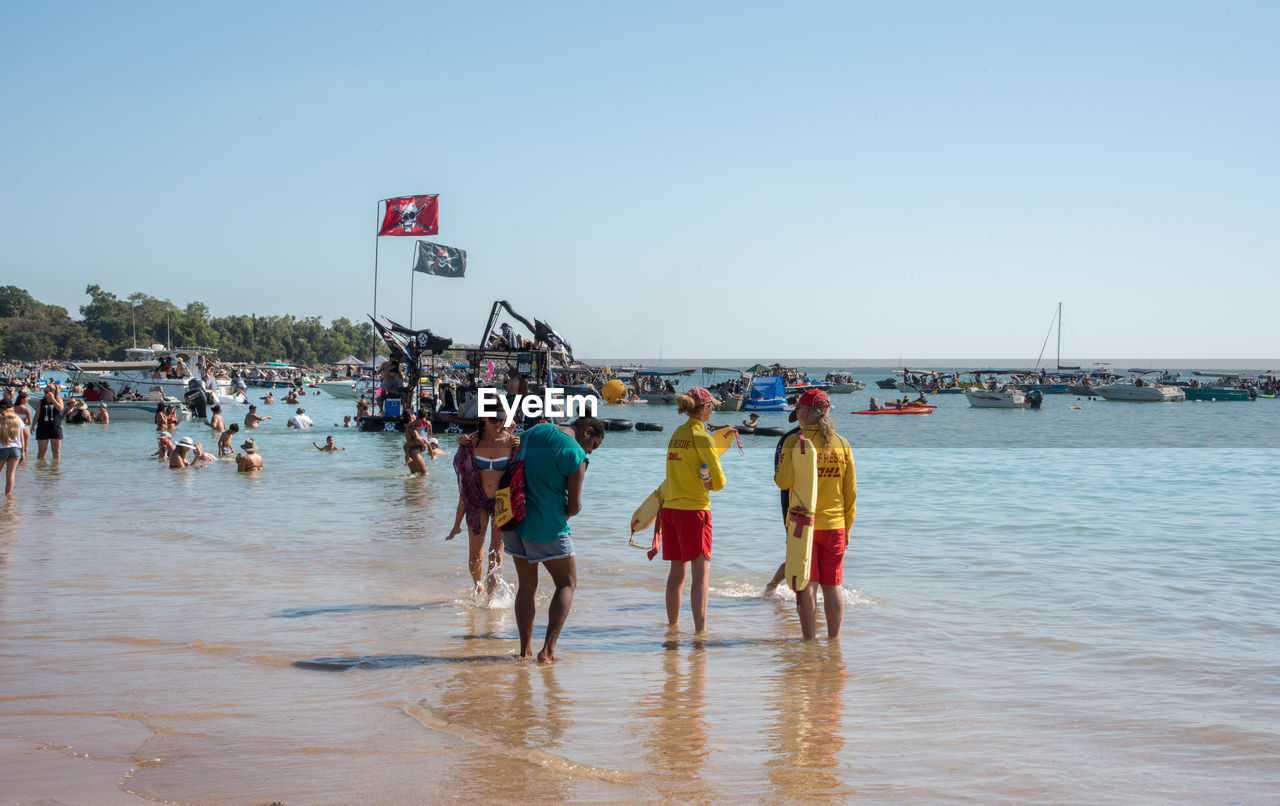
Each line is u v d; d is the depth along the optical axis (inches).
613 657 252.5
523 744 180.2
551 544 247.0
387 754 172.6
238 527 502.0
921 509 592.7
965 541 462.0
